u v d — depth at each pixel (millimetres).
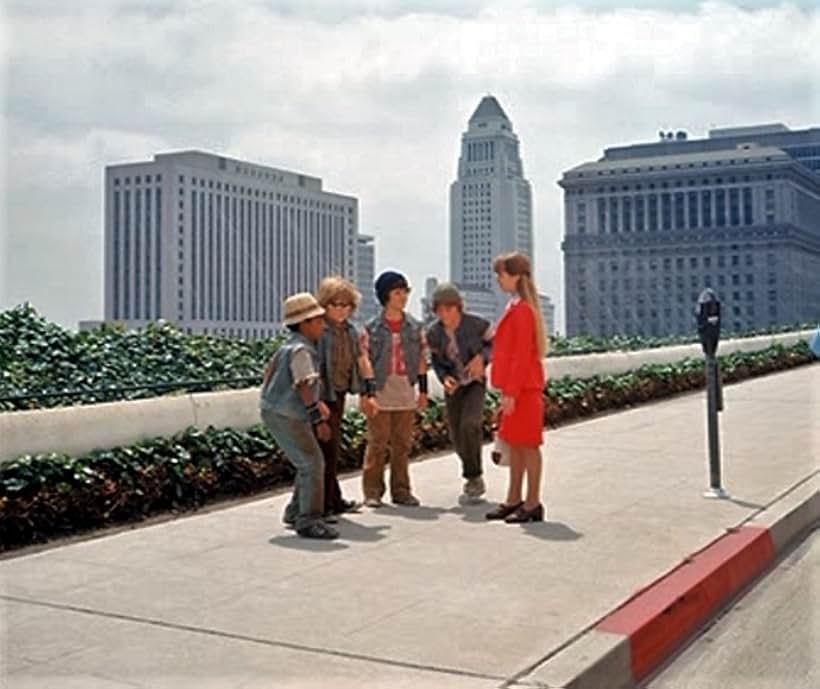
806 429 13789
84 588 6012
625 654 5090
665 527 7676
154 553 6875
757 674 5250
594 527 7668
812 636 5824
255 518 8086
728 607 6422
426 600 5750
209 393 9664
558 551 6898
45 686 4465
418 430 11414
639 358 18516
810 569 7332
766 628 5996
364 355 8250
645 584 6105
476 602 5715
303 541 7203
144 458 8312
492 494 9078
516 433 7805
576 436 13047
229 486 8984
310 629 5238
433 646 4992
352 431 10523
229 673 4633
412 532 7496
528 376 7781
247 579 6203
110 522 7816
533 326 7812
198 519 8062
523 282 7844
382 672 4652
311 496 7348
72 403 9023
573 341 19031
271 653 4891
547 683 4547
